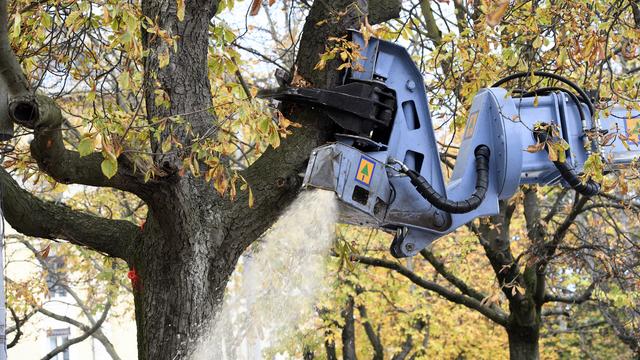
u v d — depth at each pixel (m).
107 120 7.15
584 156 7.95
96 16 8.73
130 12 7.09
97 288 21.38
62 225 8.23
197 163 7.12
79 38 8.81
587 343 26.64
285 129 7.40
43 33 9.04
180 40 7.88
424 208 7.47
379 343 20.58
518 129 7.70
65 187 10.68
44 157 7.15
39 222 8.18
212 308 7.94
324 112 7.48
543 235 13.49
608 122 8.41
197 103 7.90
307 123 8.02
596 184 8.05
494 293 12.20
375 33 7.52
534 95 8.00
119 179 7.42
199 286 7.84
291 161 7.95
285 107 8.16
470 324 22.41
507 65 10.70
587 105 7.97
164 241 7.88
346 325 19.80
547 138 7.59
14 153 9.00
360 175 7.11
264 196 7.95
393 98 7.45
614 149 8.38
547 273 16.61
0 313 5.84
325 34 8.16
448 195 7.63
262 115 6.98
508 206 13.96
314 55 8.15
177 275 7.82
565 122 7.91
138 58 7.82
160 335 7.82
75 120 13.82
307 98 7.39
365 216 7.36
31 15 8.63
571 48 9.92
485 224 14.07
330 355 20.20
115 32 8.13
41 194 16.30
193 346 7.79
